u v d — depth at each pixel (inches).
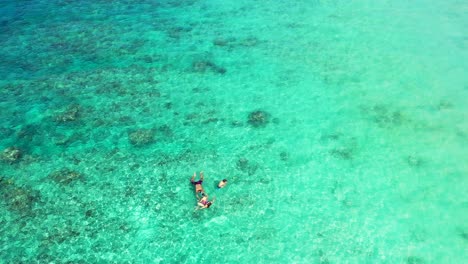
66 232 630.5
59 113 872.3
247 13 1413.6
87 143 801.6
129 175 736.3
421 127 873.5
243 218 665.0
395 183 737.6
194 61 1091.9
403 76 1047.6
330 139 836.0
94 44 1151.6
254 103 936.3
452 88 1001.5
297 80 1022.4
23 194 685.9
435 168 770.8
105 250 606.9
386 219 668.7
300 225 655.8
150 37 1210.0
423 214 678.5
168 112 896.3
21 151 772.6
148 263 591.2
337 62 1107.3
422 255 612.4
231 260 598.9
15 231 626.5
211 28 1286.9
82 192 698.8
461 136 849.5
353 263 599.8
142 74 1025.5
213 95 959.0
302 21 1355.8
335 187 728.3
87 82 982.4
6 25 1226.6
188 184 724.7
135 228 642.8
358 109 925.2
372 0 1557.6
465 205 695.1
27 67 1026.1
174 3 1472.7
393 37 1250.0
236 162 773.9
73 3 1419.8
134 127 847.1
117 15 1347.2
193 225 651.5
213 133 842.8
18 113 867.4
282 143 823.1
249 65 1082.1
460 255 612.1
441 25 1336.1
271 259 602.2
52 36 1180.5
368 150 810.8
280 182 733.9
